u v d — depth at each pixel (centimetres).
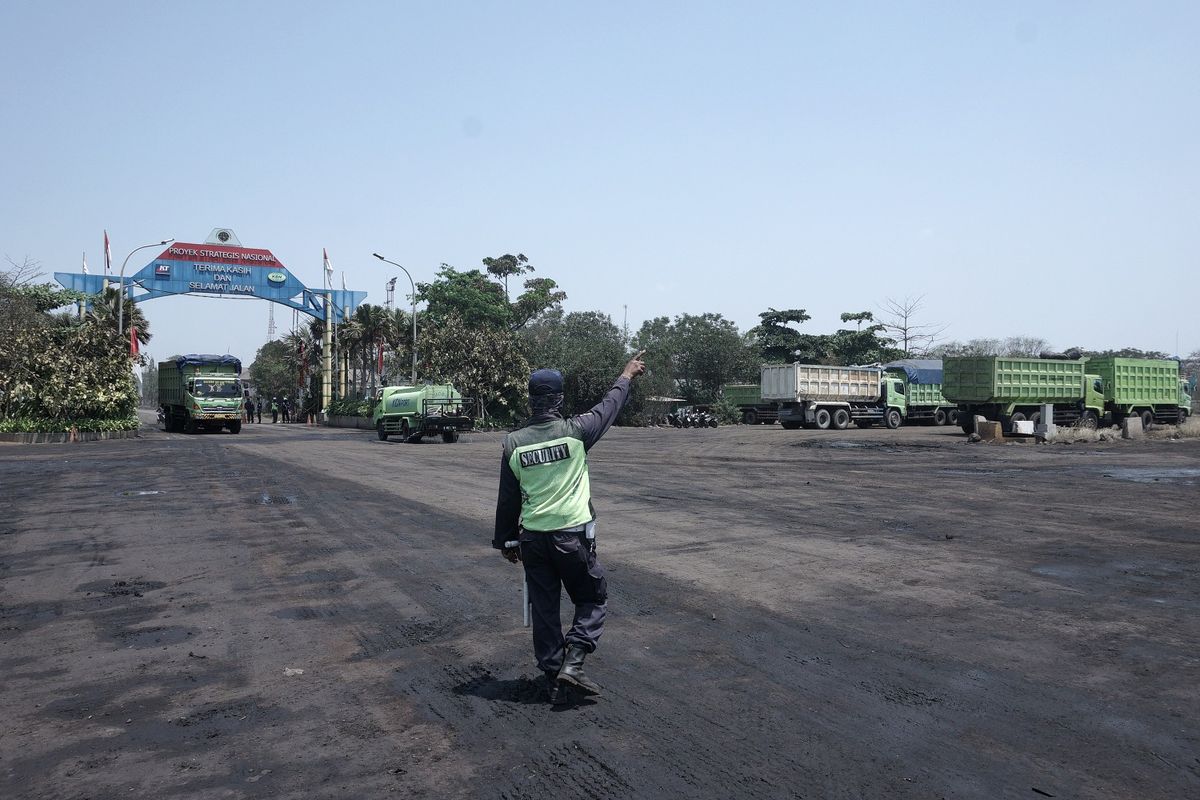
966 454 2338
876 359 6619
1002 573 771
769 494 1402
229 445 3025
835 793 344
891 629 589
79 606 682
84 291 4809
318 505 1284
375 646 566
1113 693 459
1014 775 359
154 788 359
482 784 358
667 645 557
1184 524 1059
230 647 567
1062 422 3400
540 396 466
